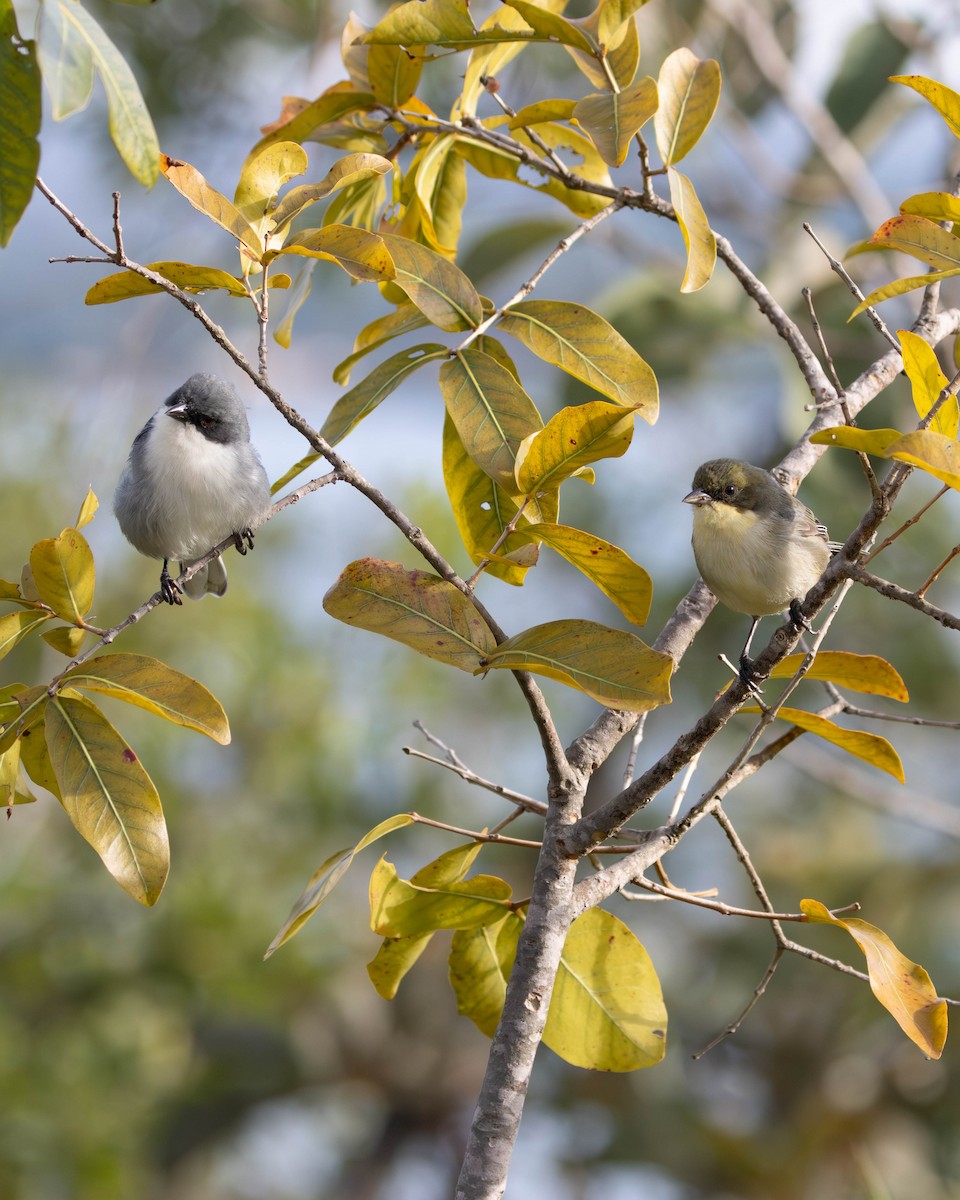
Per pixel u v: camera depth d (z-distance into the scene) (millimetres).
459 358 5574
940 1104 12344
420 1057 13906
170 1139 13078
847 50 12711
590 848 4922
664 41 12438
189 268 4645
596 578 5023
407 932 5590
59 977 12891
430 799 13453
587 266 14570
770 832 13484
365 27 6746
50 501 12328
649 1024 5590
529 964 4832
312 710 13023
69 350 12938
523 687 4824
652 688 4473
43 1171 11898
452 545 13273
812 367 7051
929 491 12305
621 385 5594
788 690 4887
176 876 12805
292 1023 13727
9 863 12820
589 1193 12891
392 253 5797
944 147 11250
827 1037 12680
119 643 12422
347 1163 14117
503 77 12031
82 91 3561
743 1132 12523
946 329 7188
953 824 10672
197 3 11812
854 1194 12227
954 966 12562
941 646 12617
